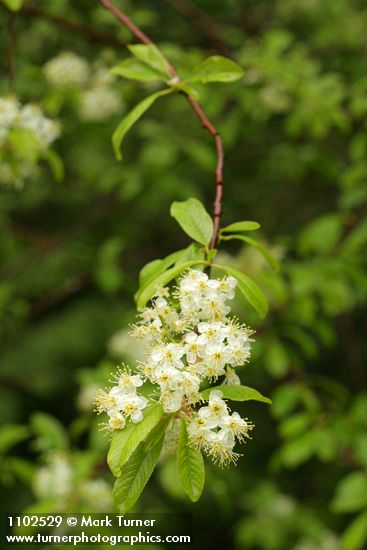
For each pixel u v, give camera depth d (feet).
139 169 17.58
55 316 24.66
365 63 19.08
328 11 20.63
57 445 13.75
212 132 8.59
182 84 9.02
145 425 5.62
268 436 24.12
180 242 23.63
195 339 6.07
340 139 19.85
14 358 23.63
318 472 23.08
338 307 14.34
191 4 19.08
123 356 15.43
